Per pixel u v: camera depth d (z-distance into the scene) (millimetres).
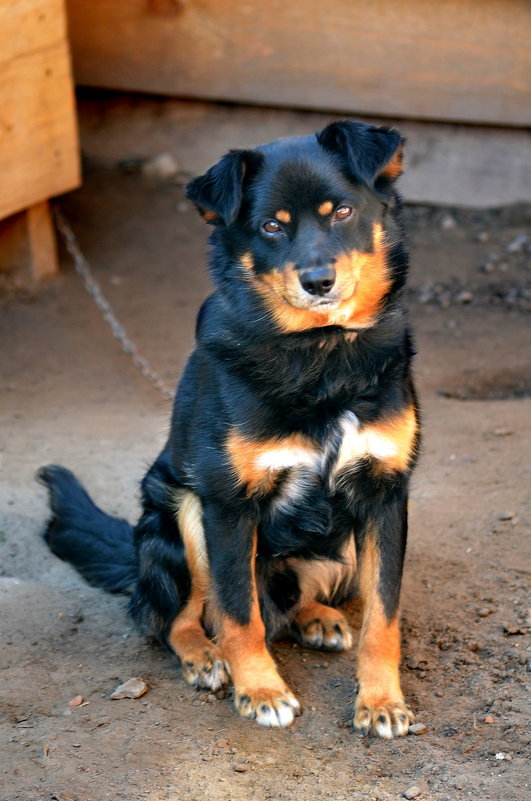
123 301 7555
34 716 3404
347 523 3658
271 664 3520
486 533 4500
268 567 3811
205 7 8336
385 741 3234
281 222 3445
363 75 8203
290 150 3527
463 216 8469
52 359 6777
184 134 9016
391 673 3420
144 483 4043
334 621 3916
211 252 3711
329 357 3439
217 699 3547
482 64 7926
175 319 7297
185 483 3697
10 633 3947
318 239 3379
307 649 3939
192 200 3580
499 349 6676
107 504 5031
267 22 8234
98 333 7121
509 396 6121
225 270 3615
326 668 3773
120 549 4359
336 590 4008
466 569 4254
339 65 8227
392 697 3354
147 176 9055
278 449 3439
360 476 3521
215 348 3539
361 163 3416
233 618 3494
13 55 6758
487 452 5266
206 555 3707
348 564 3857
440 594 4109
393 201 3617
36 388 6398
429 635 3850
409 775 3039
